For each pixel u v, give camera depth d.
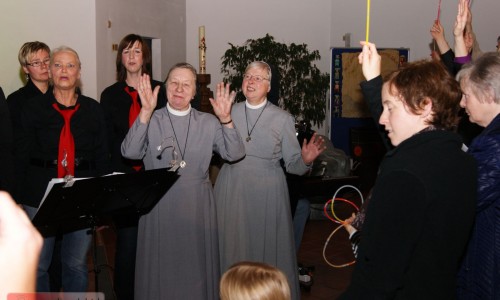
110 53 5.81
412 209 1.28
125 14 6.21
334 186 4.94
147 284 2.72
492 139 1.70
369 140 7.43
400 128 1.48
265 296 1.61
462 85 1.89
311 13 8.79
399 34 8.05
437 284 1.34
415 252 1.33
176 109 2.81
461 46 2.71
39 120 2.80
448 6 7.47
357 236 1.89
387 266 1.28
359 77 8.22
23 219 0.43
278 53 7.86
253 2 8.50
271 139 3.03
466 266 1.83
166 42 7.50
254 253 2.98
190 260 2.71
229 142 2.78
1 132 2.64
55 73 2.80
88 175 2.90
